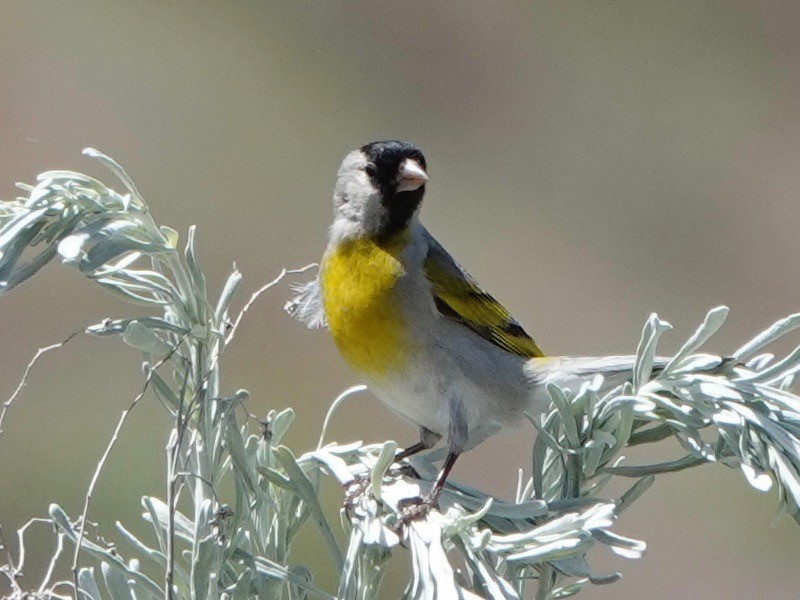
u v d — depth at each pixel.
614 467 4.96
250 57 16.64
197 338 4.93
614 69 18.03
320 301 7.25
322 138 16.75
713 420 4.80
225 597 4.67
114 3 16.25
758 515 12.98
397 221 7.04
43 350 4.54
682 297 16.30
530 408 7.06
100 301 12.48
